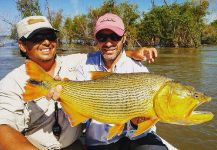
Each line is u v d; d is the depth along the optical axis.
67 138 1.00
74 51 8.27
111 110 0.83
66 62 1.07
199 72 3.79
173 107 0.80
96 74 0.86
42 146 0.99
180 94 0.80
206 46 11.46
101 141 1.02
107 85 0.83
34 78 0.83
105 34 1.01
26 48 1.00
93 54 1.09
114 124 0.85
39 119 0.97
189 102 0.80
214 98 2.35
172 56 6.31
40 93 0.84
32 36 0.97
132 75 0.83
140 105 0.81
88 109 0.85
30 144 0.85
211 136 1.65
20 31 1.00
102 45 1.03
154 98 0.80
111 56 1.03
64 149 1.01
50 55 1.00
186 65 4.59
